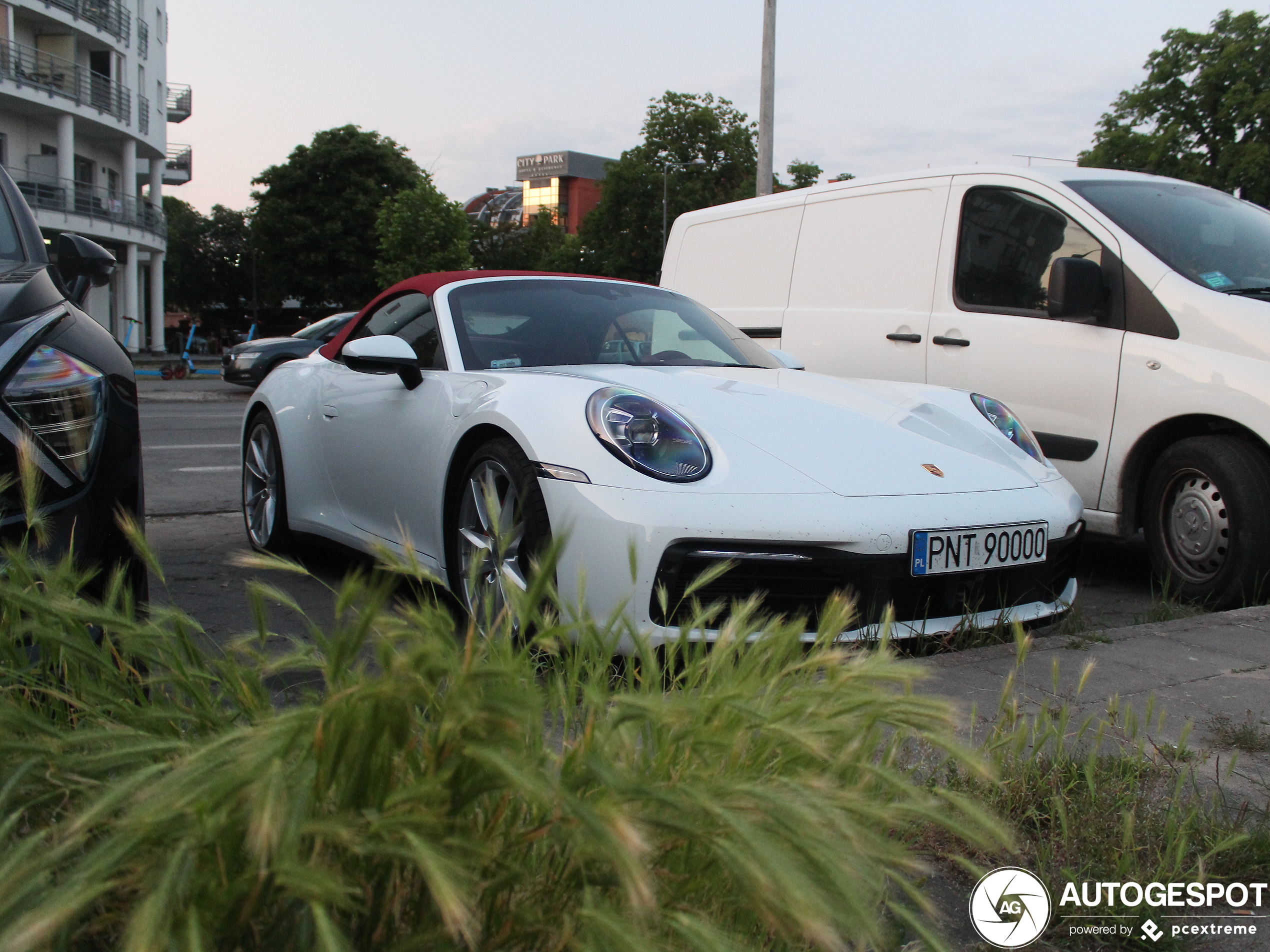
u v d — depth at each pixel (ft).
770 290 18.93
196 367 99.86
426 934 2.61
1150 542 12.92
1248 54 116.37
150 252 130.00
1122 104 123.95
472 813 2.65
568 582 8.23
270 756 2.14
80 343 6.88
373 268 150.71
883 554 8.37
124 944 1.90
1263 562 11.60
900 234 16.72
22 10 102.89
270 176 151.33
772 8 43.34
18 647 3.50
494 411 9.21
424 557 10.36
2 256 8.45
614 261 156.76
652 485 8.20
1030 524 9.28
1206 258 13.52
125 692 3.46
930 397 10.94
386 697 2.35
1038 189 14.94
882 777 3.18
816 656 3.43
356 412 11.78
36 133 109.40
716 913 2.95
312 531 12.86
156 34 130.41
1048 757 5.97
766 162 44.16
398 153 154.40
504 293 12.12
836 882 2.30
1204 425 12.67
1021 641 5.41
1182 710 7.59
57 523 6.00
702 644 3.87
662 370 10.65
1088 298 13.47
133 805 2.08
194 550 14.43
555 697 3.36
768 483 8.45
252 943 2.50
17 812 2.55
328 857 2.52
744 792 2.42
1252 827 5.40
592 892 2.65
